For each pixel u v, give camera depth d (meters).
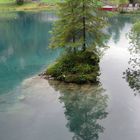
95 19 40.75
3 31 87.81
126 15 119.88
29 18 115.44
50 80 40.75
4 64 52.12
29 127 28.28
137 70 45.22
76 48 43.88
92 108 32.34
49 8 147.62
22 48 65.62
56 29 41.91
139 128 28.00
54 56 57.12
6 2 158.62
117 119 29.88
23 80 41.81
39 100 34.38
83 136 26.80
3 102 33.81
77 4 40.22
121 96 35.28
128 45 63.28
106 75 42.84
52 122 29.42
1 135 26.81
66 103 33.59
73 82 39.31
